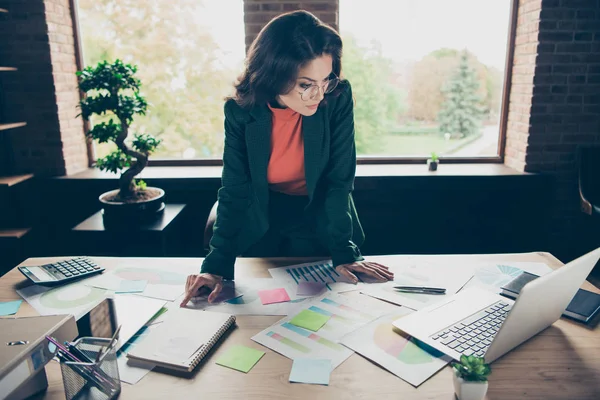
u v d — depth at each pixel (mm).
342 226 1506
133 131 3457
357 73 3404
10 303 1295
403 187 3035
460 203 3170
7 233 2916
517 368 1013
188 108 3424
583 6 2977
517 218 3207
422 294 1332
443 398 921
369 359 1041
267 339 1124
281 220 1668
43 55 2979
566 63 3045
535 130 3127
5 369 838
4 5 2918
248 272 1502
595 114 3117
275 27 1224
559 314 1183
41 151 3105
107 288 1384
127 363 1038
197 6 3256
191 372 1008
